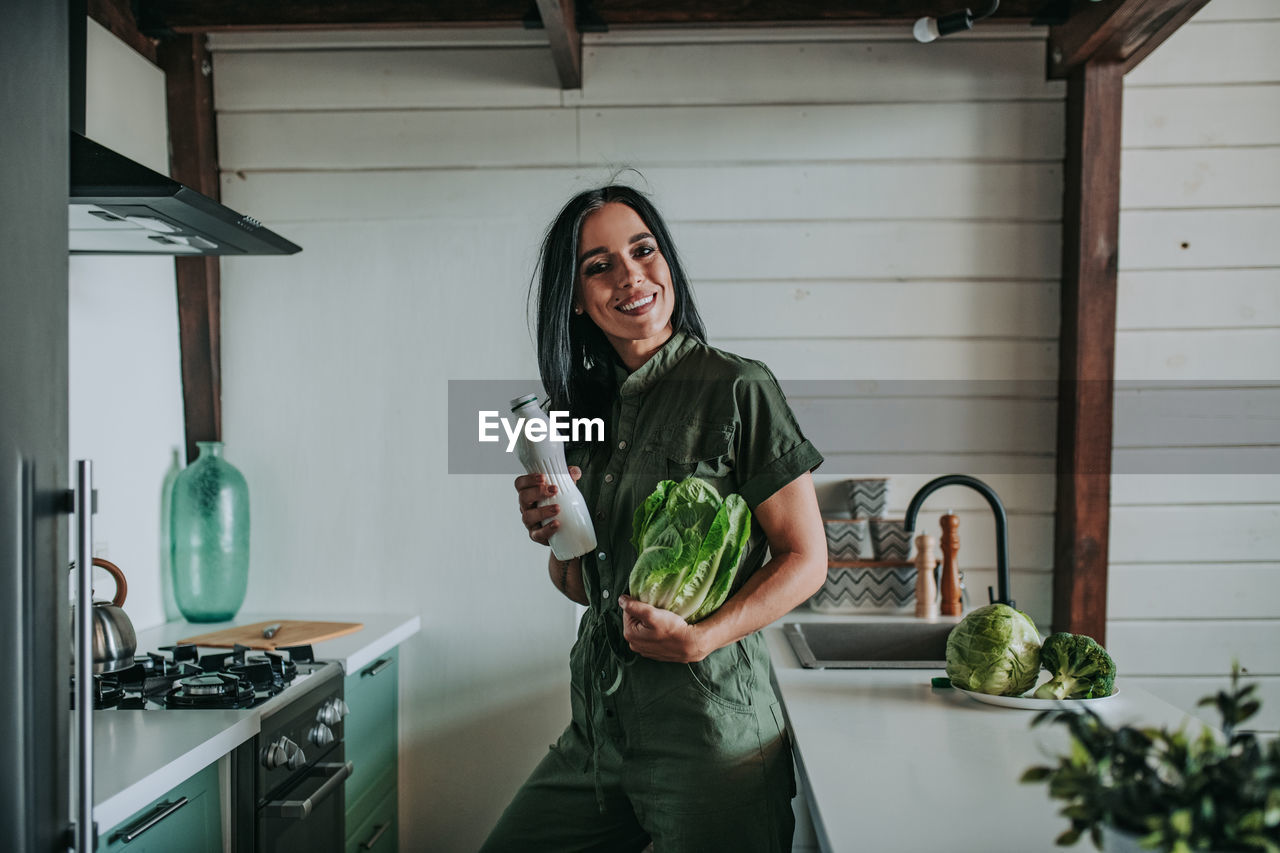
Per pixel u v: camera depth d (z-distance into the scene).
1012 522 2.96
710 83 2.92
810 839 2.84
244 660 2.09
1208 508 2.96
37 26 1.20
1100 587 2.84
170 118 2.82
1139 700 1.67
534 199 2.93
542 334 1.75
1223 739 1.54
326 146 2.93
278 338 2.88
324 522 2.86
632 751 1.66
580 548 1.68
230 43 2.92
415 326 2.86
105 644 1.90
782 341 2.96
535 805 1.87
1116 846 0.85
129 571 2.55
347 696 2.35
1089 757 0.87
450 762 2.82
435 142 2.93
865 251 2.94
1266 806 0.77
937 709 1.68
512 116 2.93
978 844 1.10
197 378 2.83
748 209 2.94
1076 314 2.82
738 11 2.76
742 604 1.56
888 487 2.90
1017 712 1.65
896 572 2.72
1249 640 2.97
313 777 1.99
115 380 2.50
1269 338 2.93
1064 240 2.90
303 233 2.90
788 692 1.80
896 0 2.75
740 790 1.58
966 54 2.91
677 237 2.95
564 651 2.81
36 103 1.19
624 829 1.84
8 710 1.14
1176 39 2.91
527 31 2.92
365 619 2.76
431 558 2.84
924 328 2.95
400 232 2.87
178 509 2.66
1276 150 2.91
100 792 1.36
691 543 1.51
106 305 2.47
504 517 2.84
